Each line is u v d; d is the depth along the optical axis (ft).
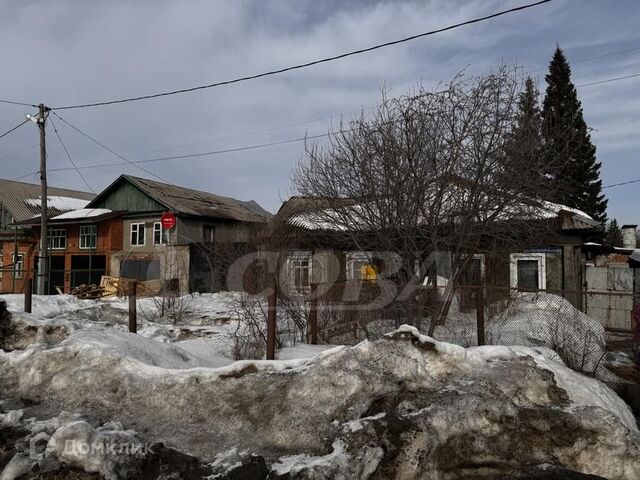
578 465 11.62
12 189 121.60
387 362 14.03
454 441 11.67
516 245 28.99
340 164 29.89
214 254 56.03
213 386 14.20
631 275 56.39
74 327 22.68
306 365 14.87
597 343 23.91
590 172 91.76
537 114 29.01
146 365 15.46
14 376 16.11
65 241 102.32
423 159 27.22
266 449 11.95
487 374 14.53
